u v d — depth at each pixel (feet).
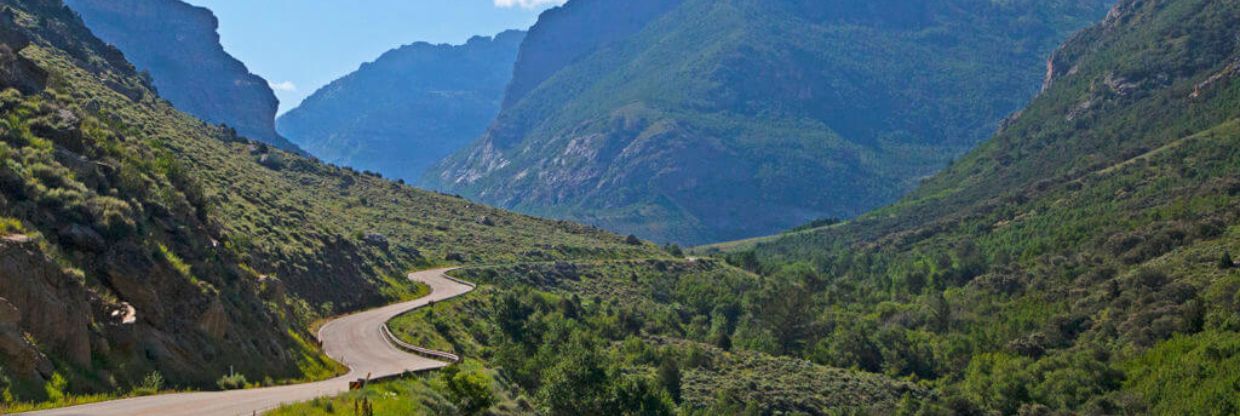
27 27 377.30
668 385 272.10
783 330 415.44
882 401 325.01
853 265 645.92
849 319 453.17
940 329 426.10
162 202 141.08
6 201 102.78
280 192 357.41
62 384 83.56
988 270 520.83
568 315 329.31
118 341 97.81
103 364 93.35
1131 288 380.78
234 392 105.09
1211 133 603.26
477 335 260.62
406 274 335.47
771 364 343.46
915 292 526.16
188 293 117.39
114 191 128.88
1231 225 414.62
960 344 386.11
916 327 439.63
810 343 410.11
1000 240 587.27
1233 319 308.19
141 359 100.17
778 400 295.89
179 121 424.46
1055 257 478.18
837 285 558.15
